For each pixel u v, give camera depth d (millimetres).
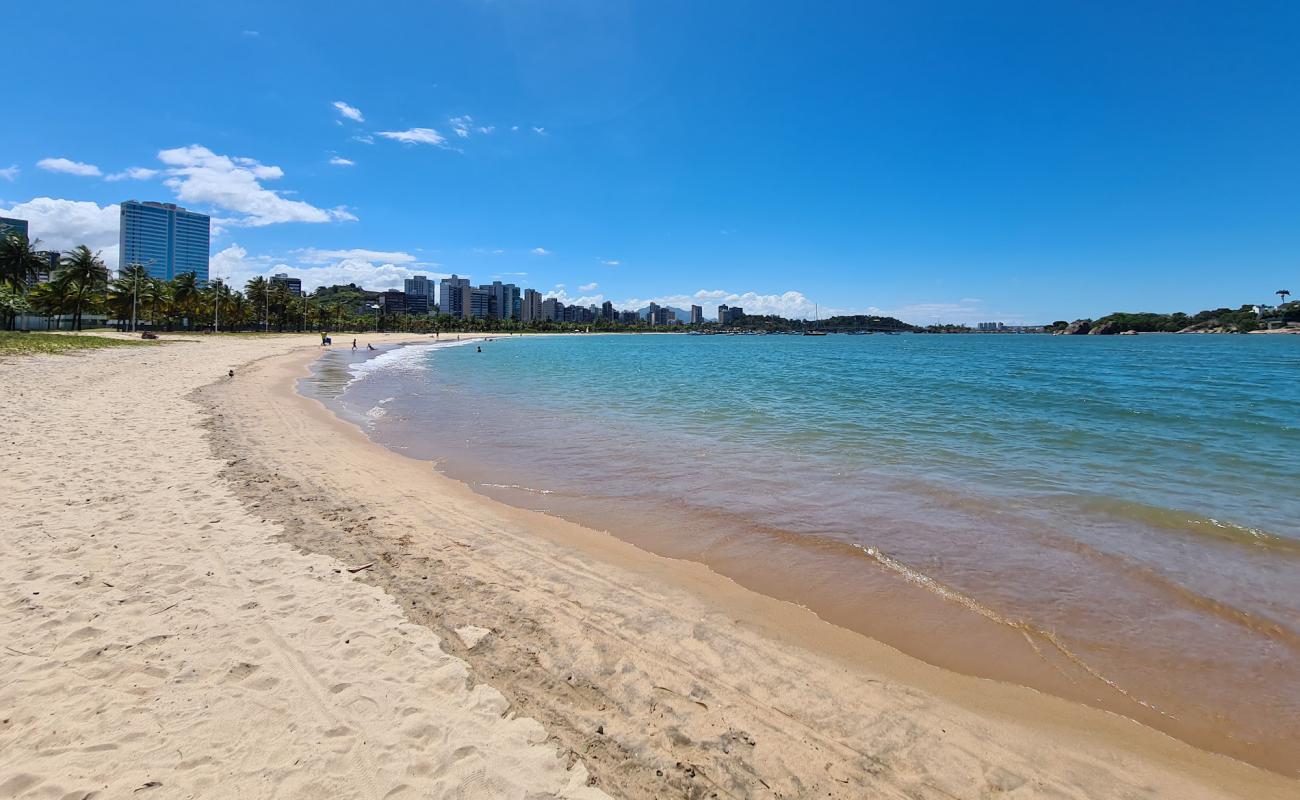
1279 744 3805
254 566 5703
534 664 4336
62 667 3867
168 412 14445
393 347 76438
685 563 6480
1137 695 4293
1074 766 3570
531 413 17812
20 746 3150
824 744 3652
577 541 7086
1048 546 6988
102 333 62406
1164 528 7602
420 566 6055
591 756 3400
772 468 10750
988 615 5402
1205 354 64312
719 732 3701
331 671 4020
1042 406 19922
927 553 6793
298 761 3172
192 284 84125
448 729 3516
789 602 5602
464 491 9211
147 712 3480
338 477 9508
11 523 6340
